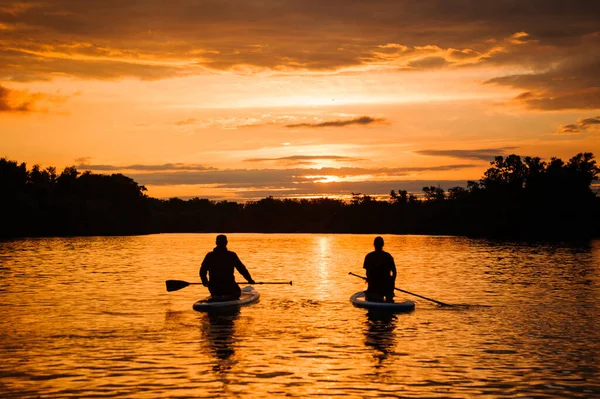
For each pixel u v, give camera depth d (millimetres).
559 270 29469
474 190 111000
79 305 17156
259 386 9328
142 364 10562
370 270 17672
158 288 21219
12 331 13383
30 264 32125
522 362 10758
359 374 10000
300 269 30328
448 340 12570
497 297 19188
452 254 43781
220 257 17438
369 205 135750
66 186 109188
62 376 9812
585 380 9648
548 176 105312
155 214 138625
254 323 14477
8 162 102812
